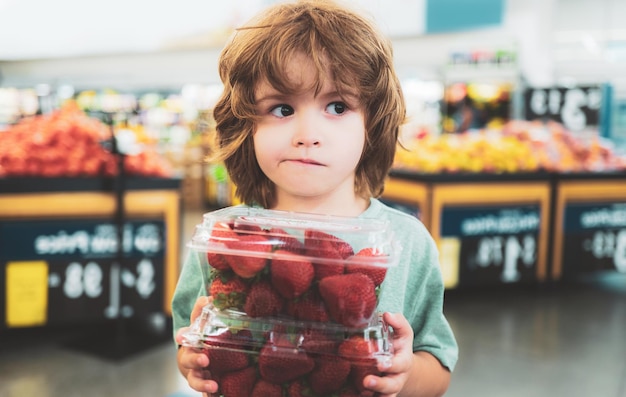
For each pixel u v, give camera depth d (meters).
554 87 6.20
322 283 0.75
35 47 12.23
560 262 5.16
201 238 0.81
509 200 4.92
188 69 10.47
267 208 1.07
